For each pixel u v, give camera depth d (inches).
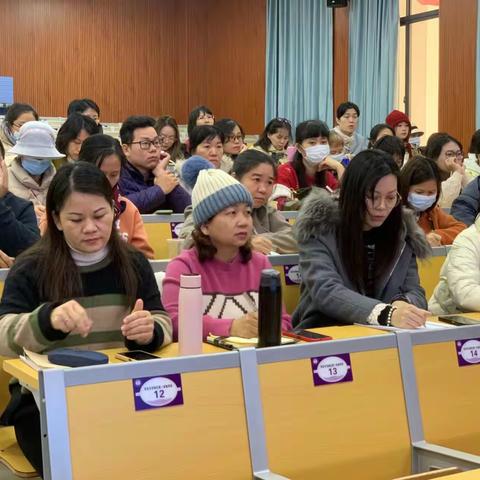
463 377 76.4
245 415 63.3
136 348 73.5
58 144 162.4
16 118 202.4
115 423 57.9
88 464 56.4
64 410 56.2
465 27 288.5
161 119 229.9
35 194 141.5
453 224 144.9
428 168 129.0
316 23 370.3
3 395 85.7
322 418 67.2
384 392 71.2
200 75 457.4
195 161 165.8
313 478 65.9
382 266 97.5
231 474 61.9
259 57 412.5
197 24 454.9
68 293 75.3
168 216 146.9
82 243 74.7
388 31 336.2
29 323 69.0
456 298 101.8
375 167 92.7
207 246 89.0
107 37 442.3
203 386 61.9
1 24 418.6
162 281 88.8
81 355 63.4
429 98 330.0
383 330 81.4
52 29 429.1
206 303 87.8
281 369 66.1
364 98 347.9
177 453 59.8
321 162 174.6
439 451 69.2
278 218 131.6
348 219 94.4
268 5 399.5
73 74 435.2
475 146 190.4
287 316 90.2
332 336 77.1
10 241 106.5
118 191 146.2
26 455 75.0
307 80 375.9
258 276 91.3
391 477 70.2
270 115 401.7
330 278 93.1
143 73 451.8
